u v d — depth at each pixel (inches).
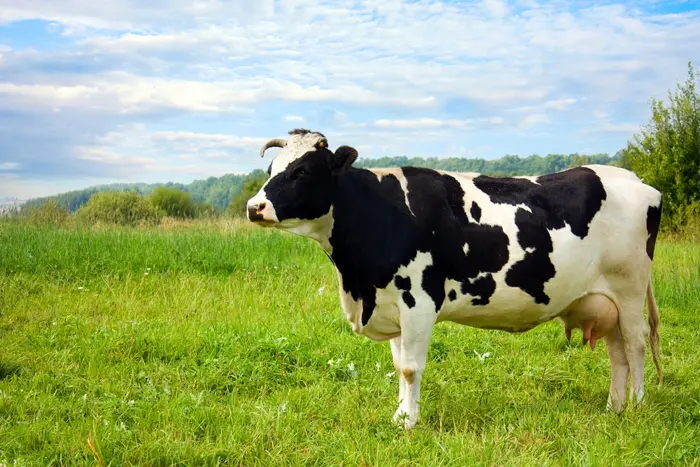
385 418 182.2
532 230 190.1
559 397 209.8
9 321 284.5
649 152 925.2
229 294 334.6
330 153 182.4
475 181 197.3
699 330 303.1
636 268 200.4
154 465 151.9
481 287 190.4
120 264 394.3
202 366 220.7
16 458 150.4
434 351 255.9
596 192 198.5
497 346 268.5
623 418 181.2
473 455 153.7
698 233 757.9
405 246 183.8
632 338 201.9
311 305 321.4
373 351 249.9
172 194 1476.4
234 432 166.1
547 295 194.1
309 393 201.5
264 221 180.1
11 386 200.5
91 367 219.9
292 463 154.0
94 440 153.9
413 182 191.0
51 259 396.5
